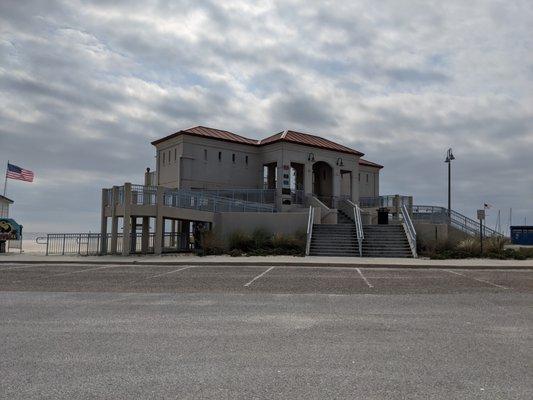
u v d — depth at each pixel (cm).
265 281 1617
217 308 1069
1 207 3797
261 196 4019
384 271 2028
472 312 1039
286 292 1349
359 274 1884
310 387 541
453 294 1330
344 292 1357
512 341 770
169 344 736
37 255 2809
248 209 3566
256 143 4469
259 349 708
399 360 654
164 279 1662
